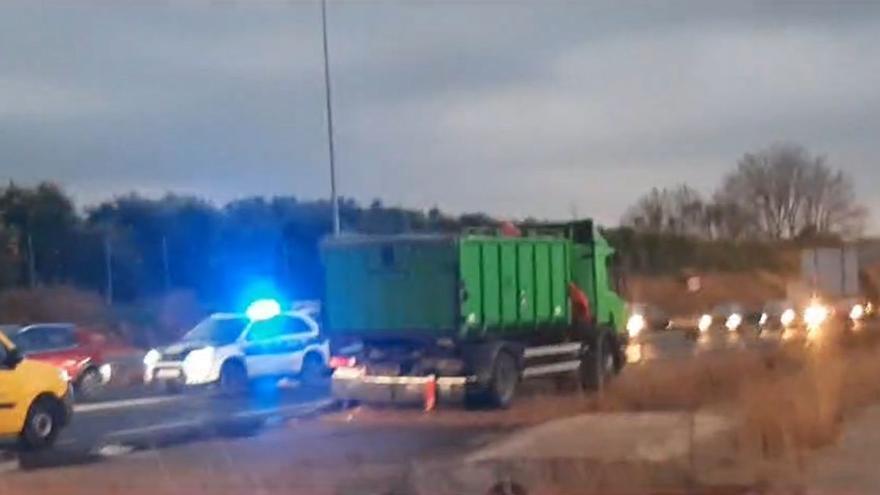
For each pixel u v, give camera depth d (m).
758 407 18.62
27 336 31.44
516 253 27.16
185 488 15.77
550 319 28.17
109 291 63.41
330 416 25.00
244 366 31.33
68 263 68.31
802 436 17.86
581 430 19.33
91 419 25.25
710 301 69.62
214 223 70.12
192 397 30.20
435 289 25.64
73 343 31.95
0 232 67.44
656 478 15.62
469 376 25.52
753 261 78.38
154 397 30.47
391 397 25.83
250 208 69.19
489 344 25.92
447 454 18.56
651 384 24.42
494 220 40.59
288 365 32.50
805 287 55.41
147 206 72.44
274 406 27.36
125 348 42.41
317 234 62.59
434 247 25.55
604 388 25.94
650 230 77.69
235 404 28.16
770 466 16.02
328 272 26.48
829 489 14.84
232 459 18.64
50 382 20.52
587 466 16.09
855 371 25.66
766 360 29.45
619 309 30.91
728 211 87.94
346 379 26.25
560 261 28.81
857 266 58.28
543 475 15.86
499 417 24.09
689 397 23.41
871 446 18.33
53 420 20.55
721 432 18.20
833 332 38.72
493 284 26.42
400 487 15.55
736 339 48.03
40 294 56.75
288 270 61.94
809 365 26.05
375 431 22.27
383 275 26.05
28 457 19.38
